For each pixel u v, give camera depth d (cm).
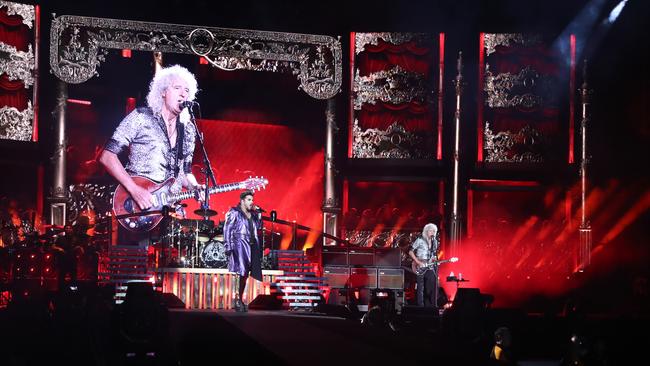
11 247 1764
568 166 2152
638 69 2162
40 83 2064
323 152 2323
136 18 2120
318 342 936
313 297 1698
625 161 2172
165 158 2061
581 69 2172
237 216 1422
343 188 2178
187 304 1652
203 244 1700
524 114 2177
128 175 2034
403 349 890
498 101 2178
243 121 2384
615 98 2178
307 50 2125
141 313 1069
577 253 2094
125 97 2288
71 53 2019
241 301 1427
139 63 2281
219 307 1669
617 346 1661
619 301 2048
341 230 2134
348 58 2186
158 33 2064
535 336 1630
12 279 1678
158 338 1072
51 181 2005
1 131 2000
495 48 2184
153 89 2086
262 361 796
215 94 2339
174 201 2034
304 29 2184
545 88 2178
